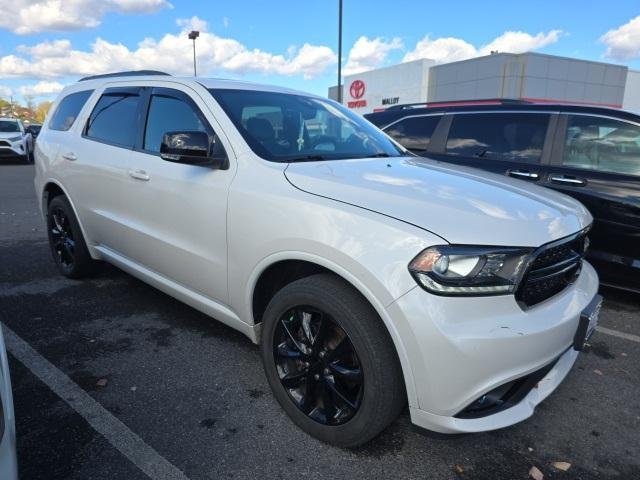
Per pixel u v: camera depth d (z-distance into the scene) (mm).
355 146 3309
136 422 2535
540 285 2174
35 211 8445
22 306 3980
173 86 3340
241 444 2391
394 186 2385
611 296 4500
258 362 3168
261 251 2484
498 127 4895
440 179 2627
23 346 3320
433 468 2283
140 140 3459
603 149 4238
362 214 2156
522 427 2607
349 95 35750
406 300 1949
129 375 2982
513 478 2242
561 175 4344
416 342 1941
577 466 2330
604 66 27531
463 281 1934
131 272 3693
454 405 1973
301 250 2289
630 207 3945
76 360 3146
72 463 2236
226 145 2814
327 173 2555
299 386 2504
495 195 2416
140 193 3318
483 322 1952
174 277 3211
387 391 2105
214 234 2775
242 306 2713
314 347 2336
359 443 2266
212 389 2850
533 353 2016
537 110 4703
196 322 3730
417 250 1968
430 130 5371
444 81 28781
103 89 4078
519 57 25281
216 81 3328
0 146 16906
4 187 11578
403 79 30656
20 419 2535
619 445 2479
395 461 2316
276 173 2576
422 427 2076
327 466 2268
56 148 4320
